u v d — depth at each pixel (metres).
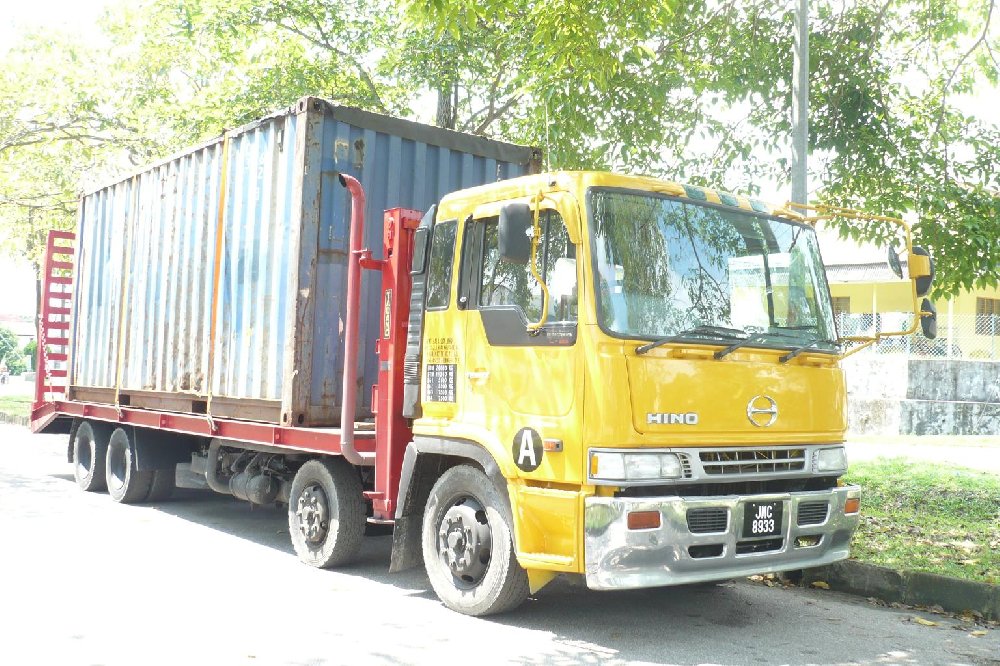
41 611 5.77
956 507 9.94
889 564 6.93
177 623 5.61
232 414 8.45
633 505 5.05
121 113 22.56
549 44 9.80
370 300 7.82
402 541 6.42
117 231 11.23
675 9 10.59
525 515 5.52
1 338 76.56
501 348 5.77
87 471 11.49
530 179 5.79
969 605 6.29
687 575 5.20
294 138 7.70
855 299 26.00
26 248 28.98
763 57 11.77
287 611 6.00
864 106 11.98
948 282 11.33
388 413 6.66
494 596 5.79
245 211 8.41
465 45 14.81
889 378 21.45
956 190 11.38
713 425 5.39
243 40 17.23
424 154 8.17
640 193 5.62
